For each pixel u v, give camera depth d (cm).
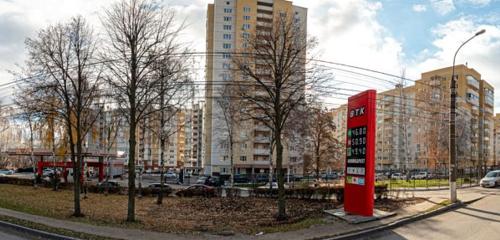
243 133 6538
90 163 4725
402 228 1396
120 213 1905
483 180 3494
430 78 8188
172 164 11444
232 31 7300
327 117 4503
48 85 1925
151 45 1611
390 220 1487
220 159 7031
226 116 4184
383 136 9512
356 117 1648
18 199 2502
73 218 1638
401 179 5191
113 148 6341
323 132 4497
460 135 5325
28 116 2705
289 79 1805
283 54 1641
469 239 1194
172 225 1487
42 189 3491
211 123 7094
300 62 1764
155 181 5659
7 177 4234
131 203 1580
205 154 7369
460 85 7900
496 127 11825
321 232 1288
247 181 5244
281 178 1614
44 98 2370
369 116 1552
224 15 7325
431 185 3606
